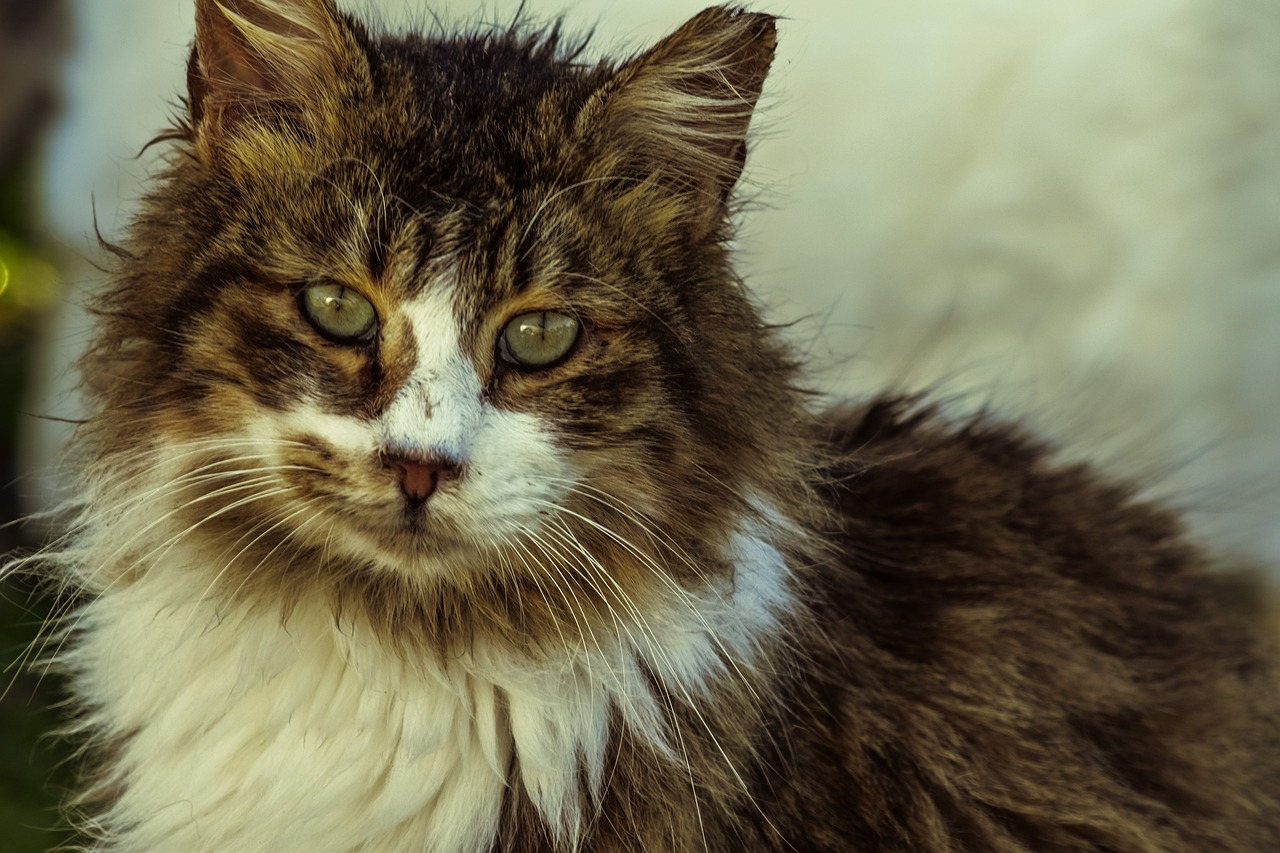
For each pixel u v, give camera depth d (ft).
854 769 2.26
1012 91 3.35
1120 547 2.47
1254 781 2.40
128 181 3.05
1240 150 3.26
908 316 3.43
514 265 2.17
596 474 2.19
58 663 2.64
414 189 2.16
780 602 2.26
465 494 2.15
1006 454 2.52
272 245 2.17
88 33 3.29
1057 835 2.30
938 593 2.36
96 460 2.22
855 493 2.41
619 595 2.21
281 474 2.16
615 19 3.28
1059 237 3.37
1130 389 3.32
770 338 2.33
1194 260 3.31
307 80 2.22
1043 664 2.34
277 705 2.21
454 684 2.20
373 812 2.19
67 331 2.91
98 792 2.36
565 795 2.20
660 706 2.23
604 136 2.23
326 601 2.20
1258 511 3.11
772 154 3.34
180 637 2.22
